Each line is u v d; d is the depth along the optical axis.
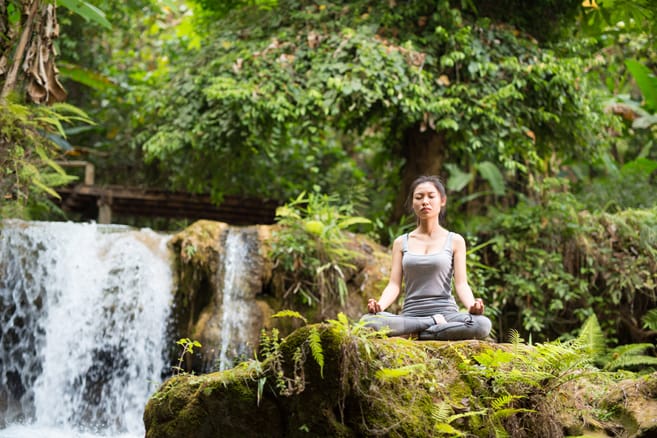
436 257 4.24
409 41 7.51
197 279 6.52
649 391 3.74
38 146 5.32
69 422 6.34
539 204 7.99
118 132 10.85
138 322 6.51
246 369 3.35
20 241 6.49
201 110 8.17
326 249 6.69
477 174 9.52
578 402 3.80
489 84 7.67
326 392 3.12
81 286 6.54
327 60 7.59
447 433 3.19
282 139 9.78
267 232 6.72
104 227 6.89
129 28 10.84
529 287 7.07
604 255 7.23
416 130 8.33
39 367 6.43
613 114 8.80
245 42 8.23
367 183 9.62
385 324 4.03
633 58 9.91
